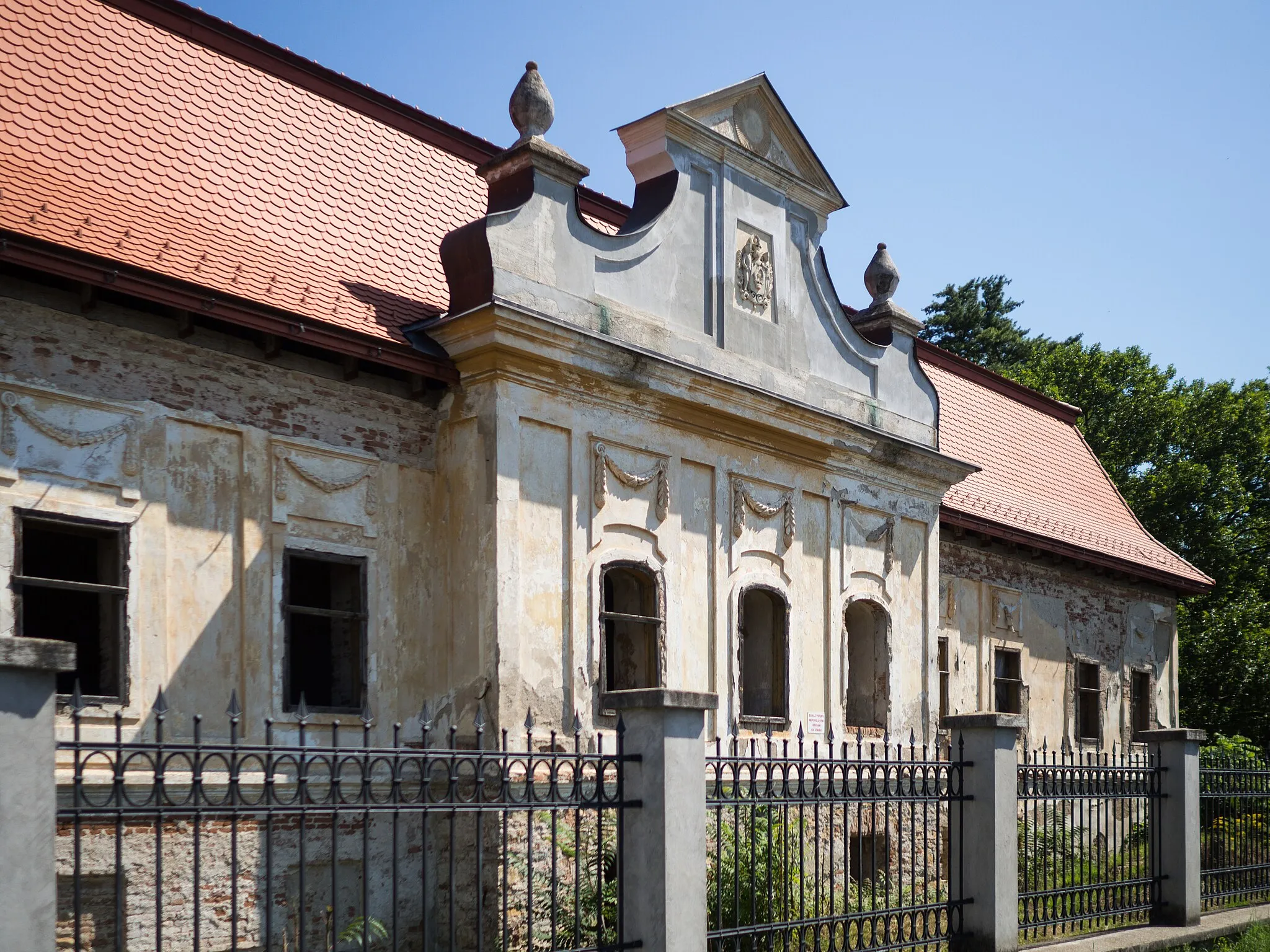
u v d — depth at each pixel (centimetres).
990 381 2588
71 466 1003
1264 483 4100
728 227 1512
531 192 1272
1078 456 2712
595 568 1299
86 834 970
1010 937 1020
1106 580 2425
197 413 1090
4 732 511
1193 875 1293
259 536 1122
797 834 1445
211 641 1077
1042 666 2219
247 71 1375
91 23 1252
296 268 1205
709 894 1059
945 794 1028
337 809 631
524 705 1209
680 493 1413
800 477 1582
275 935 1077
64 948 949
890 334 1775
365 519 1203
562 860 1184
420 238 1404
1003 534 2038
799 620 1555
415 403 1262
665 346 1402
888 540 1720
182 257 1085
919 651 1758
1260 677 3050
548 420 1267
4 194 1011
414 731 1218
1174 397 4256
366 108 1488
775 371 1550
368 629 1191
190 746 583
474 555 1222
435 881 1203
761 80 1548
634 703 779
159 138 1216
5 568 954
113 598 1023
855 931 1096
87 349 1023
